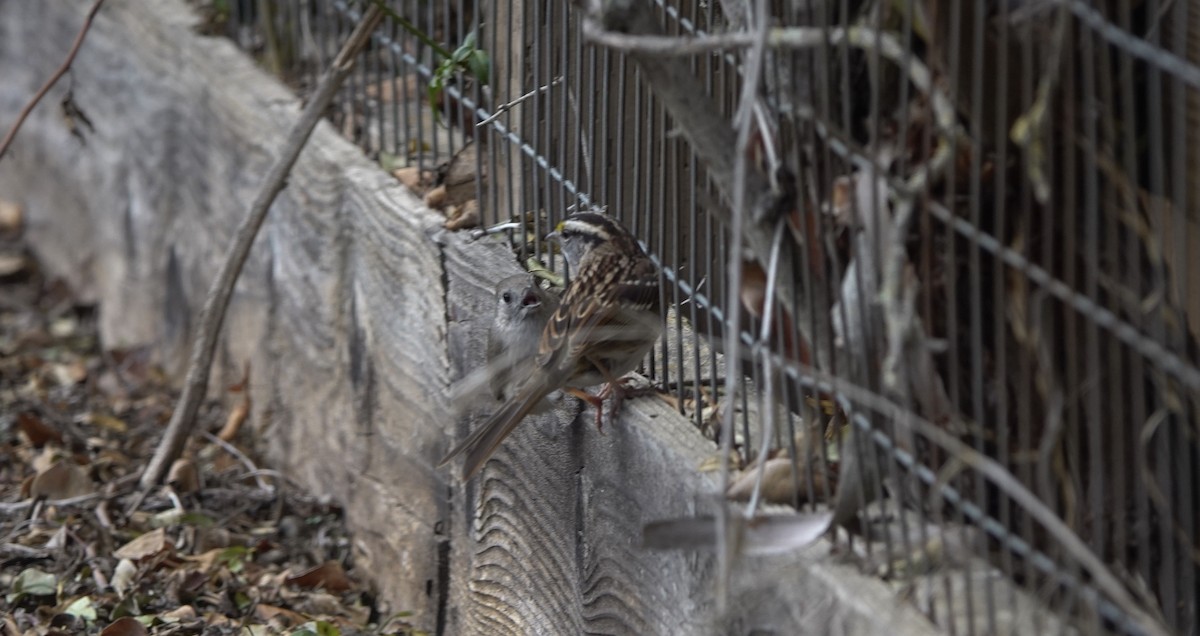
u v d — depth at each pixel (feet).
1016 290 21.49
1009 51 20.68
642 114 33.76
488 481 34.58
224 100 48.34
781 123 23.68
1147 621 18.65
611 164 34.42
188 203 51.98
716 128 24.18
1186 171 21.11
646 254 31.65
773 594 24.39
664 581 27.89
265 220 46.09
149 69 53.83
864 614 22.45
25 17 63.46
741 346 27.07
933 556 22.72
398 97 45.88
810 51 22.85
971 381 22.97
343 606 39.37
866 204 22.61
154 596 37.76
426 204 38.50
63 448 46.75
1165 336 20.51
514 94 37.06
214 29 52.44
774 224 23.93
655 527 24.17
